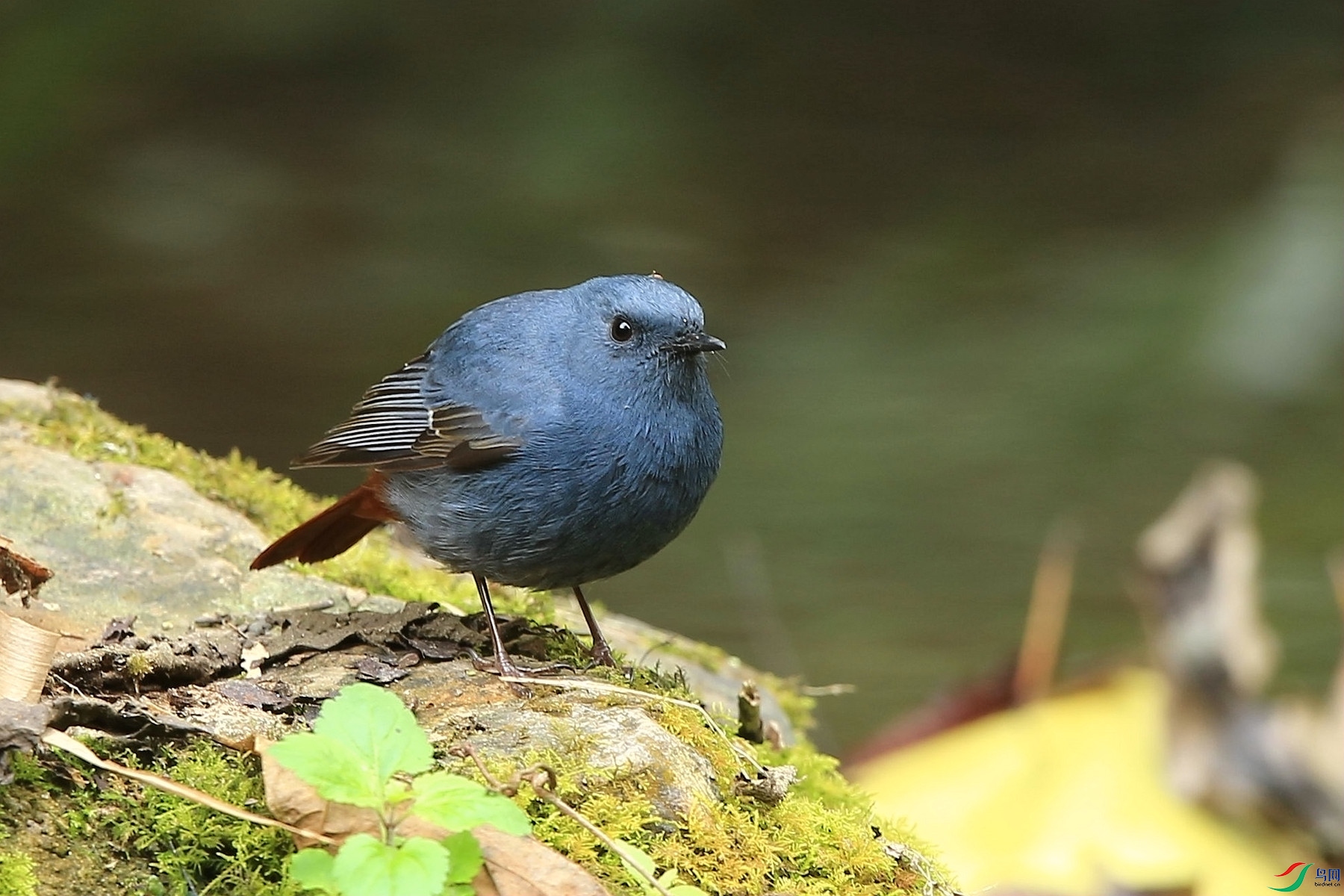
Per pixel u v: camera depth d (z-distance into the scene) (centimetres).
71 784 559
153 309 1780
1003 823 805
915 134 2208
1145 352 1678
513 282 1850
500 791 570
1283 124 2102
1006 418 1588
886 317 1823
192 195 1991
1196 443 1534
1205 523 873
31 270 1867
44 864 532
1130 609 1245
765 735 782
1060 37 2420
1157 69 2327
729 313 1802
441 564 880
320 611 775
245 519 915
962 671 1152
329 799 502
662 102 2250
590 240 1944
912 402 1614
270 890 537
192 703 638
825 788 735
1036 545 1364
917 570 1326
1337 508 1366
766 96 2295
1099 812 805
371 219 1973
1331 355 1644
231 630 731
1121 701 852
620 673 748
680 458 771
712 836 595
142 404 1571
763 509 1434
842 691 1010
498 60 2336
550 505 764
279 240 1961
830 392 1655
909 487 1459
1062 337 1738
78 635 723
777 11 2470
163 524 841
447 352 807
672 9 2403
